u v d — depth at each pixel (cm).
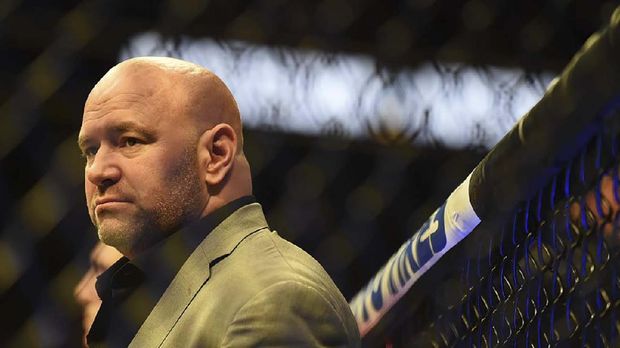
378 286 262
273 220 577
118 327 253
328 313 236
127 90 259
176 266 253
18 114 444
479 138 515
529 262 203
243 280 240
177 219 255
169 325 242
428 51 557
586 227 182
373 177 587
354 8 599
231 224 257
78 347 424
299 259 248
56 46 448
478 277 222
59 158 523
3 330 559
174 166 256
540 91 545
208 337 234
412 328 262
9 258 540
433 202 549
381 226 601
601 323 180
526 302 204
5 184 555
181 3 519
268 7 537
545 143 172
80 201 524
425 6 578
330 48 532
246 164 271
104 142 258
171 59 270
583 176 178
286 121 510
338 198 621
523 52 555
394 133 513
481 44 565
